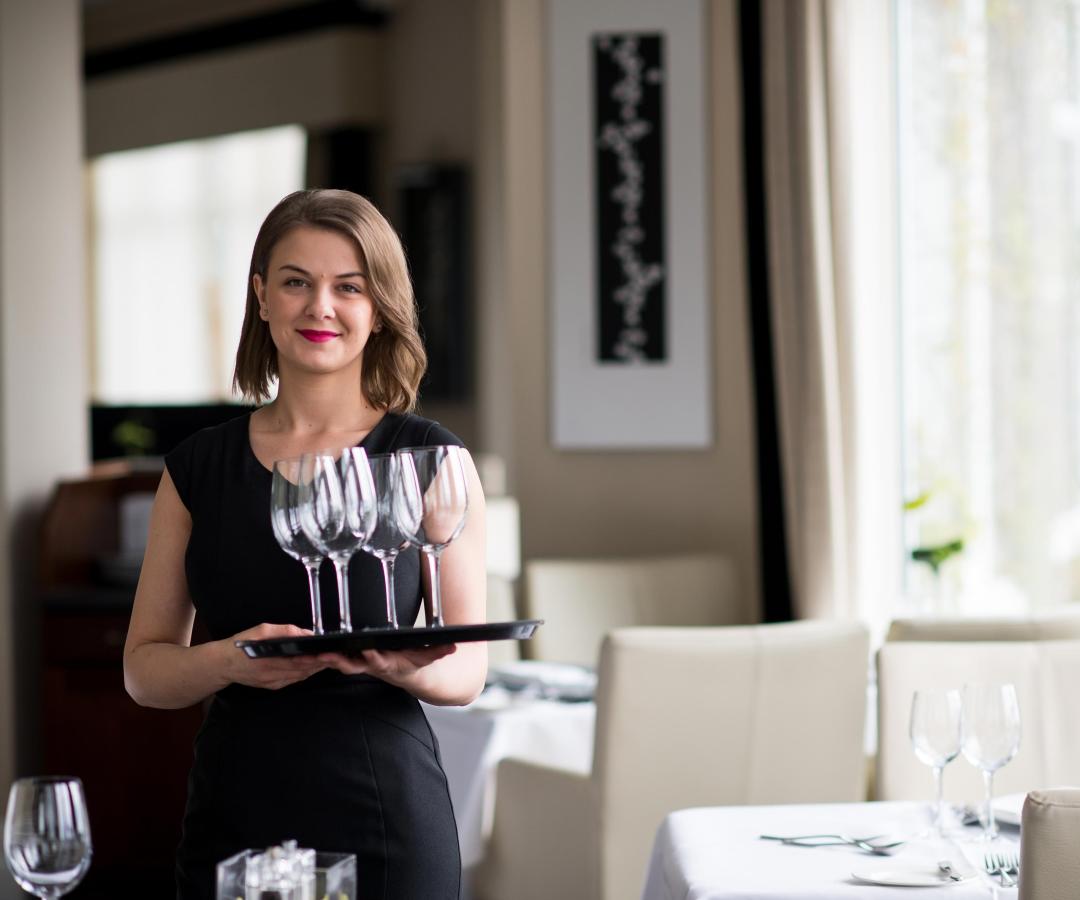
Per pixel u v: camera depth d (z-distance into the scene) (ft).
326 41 36.68
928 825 9.34
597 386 19.38
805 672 11.97
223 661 6.88
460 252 34.09
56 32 19.13
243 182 40.70
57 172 19.16
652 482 19.43
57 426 19.15
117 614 18.01
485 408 32.89
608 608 17.83
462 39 34.83
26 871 7.77
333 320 7.36
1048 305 17.42
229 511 7.48
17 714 18.25
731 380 19.19
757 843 8.95
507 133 19.51
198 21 39.32
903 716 11.51
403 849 7.25
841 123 17.49
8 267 18.33
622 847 11.87
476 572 7.55
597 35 19.27
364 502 6.74
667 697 11.73
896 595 17.76
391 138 36.52
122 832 18.04
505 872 13.23
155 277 42.29
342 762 7.23
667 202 19.24
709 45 19.17
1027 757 11.49
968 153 17.71
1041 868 6.41
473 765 13.55
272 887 5.61
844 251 17.52
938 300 17.92
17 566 18.35
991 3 17.54
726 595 18.42
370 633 6.48
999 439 17.65
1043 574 17.46
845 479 17.54
